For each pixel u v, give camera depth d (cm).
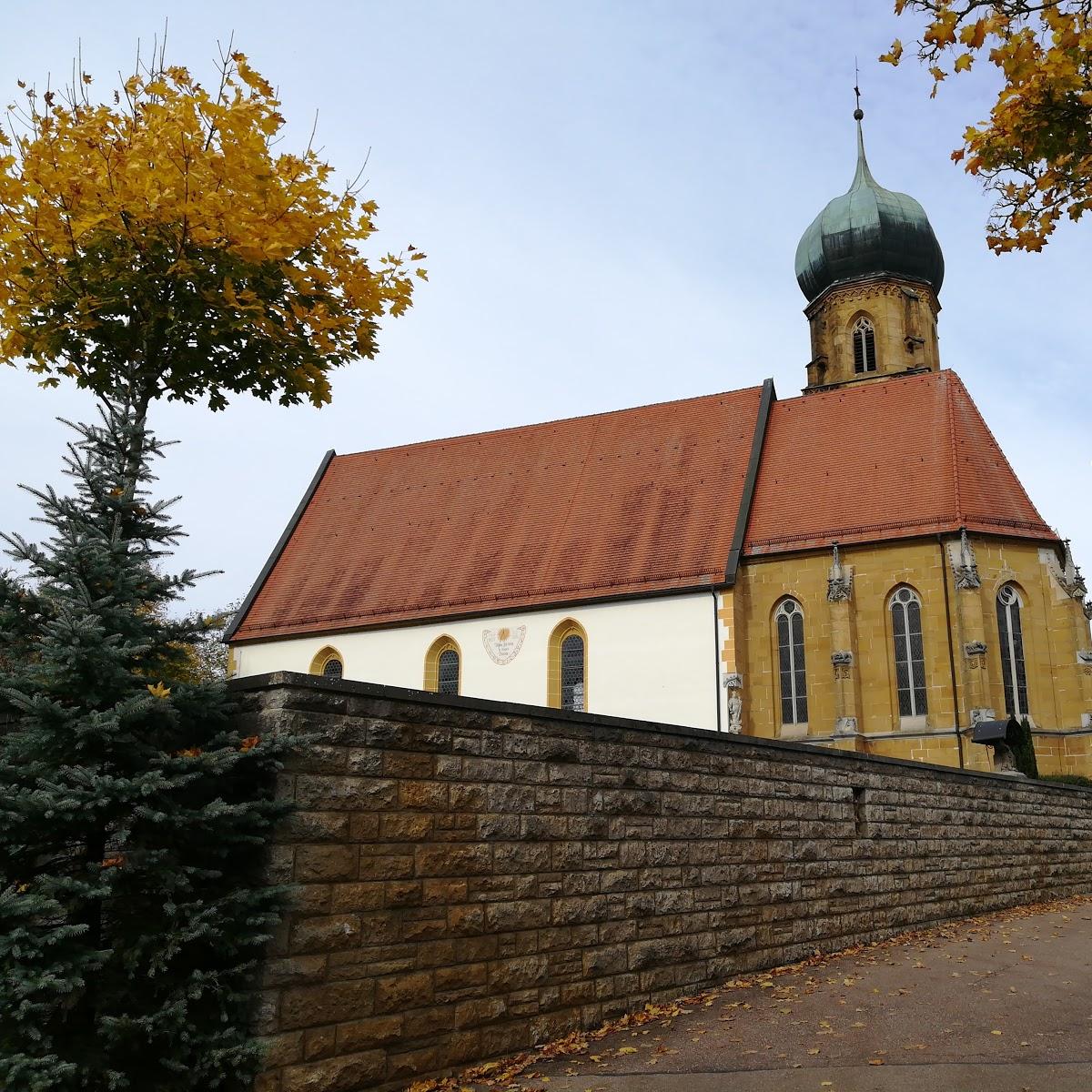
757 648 3822
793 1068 1008
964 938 1805
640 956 1256
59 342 1192
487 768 1095
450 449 4953
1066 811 2666
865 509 3875
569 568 4081
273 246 1138
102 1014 808
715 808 1439
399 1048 950
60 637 820
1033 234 1148
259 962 860
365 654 4297
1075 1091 909
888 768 1908
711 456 4288
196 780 891
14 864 824
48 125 1170
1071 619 3650
